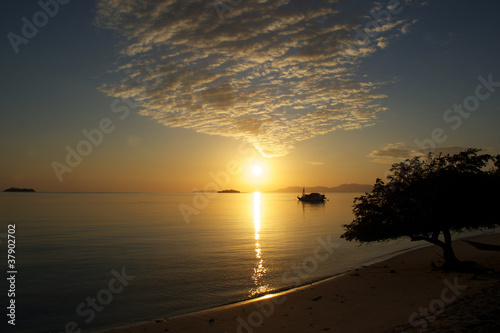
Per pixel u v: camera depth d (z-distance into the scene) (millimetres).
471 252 21484
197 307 13008
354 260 22328
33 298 14516
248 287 15836
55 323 11602
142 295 14750
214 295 14633
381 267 18906
